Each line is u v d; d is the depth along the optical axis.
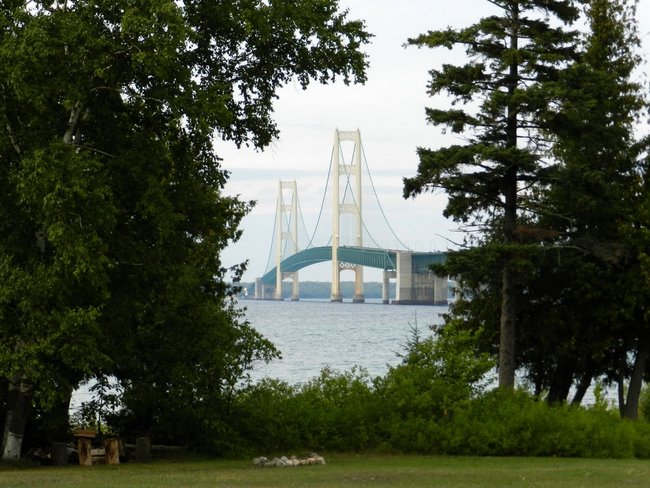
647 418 96.06
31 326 46.75
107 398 56.84
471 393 63.34
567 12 69.06
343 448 60.03
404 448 59.53
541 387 82.88
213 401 58.00
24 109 48.81
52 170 45.12
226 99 49.59
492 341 78.81
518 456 58.84
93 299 49.91
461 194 72.06
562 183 71.00
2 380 53.47
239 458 56.31
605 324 74.12
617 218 75.31
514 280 72.31
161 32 45.88
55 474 44.81
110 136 51.66
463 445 59.09
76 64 46.62
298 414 60.25
